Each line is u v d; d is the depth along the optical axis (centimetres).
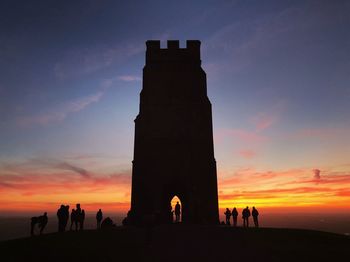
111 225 2780
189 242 1873
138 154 3428
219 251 1672
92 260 1520
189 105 3628
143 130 3494
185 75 3747
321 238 2034
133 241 1911
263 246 1783
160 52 3838
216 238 1989
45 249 1716
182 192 3588
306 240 1962
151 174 3372
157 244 1825
